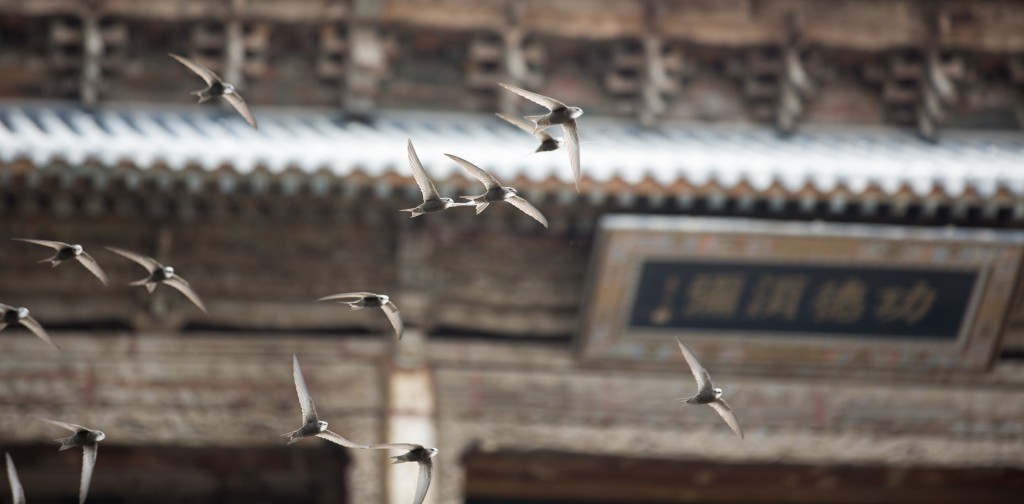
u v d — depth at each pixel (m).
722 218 34.97
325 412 35.19
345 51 39.31
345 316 36.12
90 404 34.97
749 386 36.72
